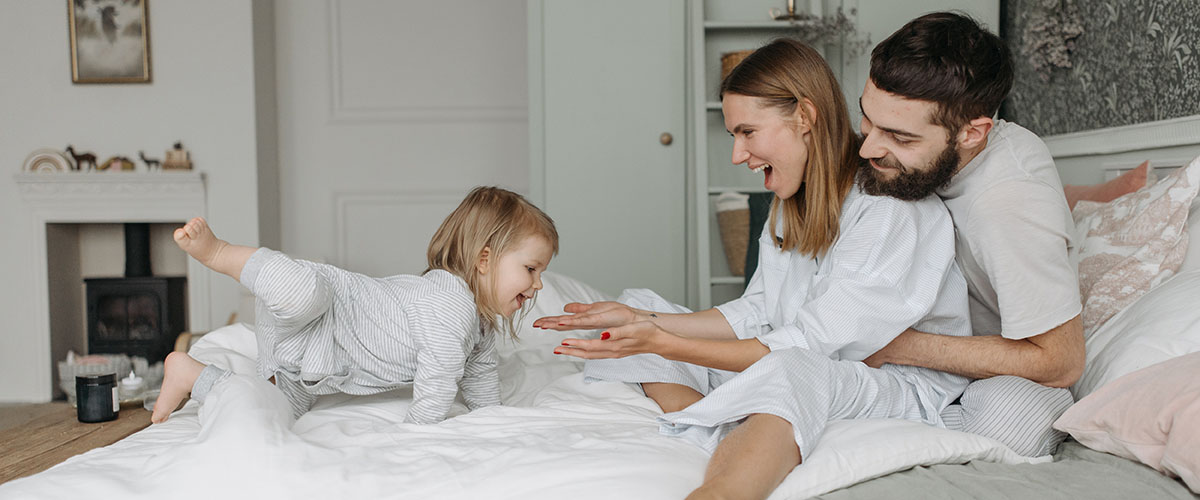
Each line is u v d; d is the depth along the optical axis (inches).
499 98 167.6
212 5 154.3
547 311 85.1
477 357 63.4
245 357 66.7
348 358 59.5
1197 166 67.0
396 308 59.1
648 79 139.6
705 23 132.0
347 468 44.5
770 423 46.8
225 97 155.1
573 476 43.4
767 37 135.9
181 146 155.4
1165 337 57.0
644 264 141.0
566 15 139.2
